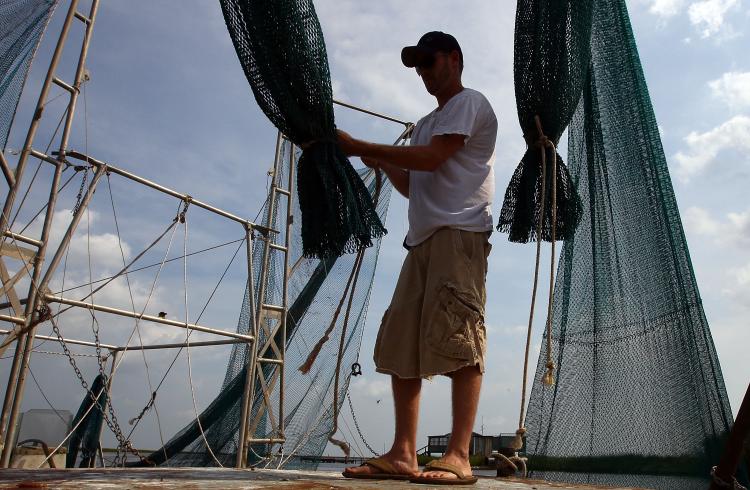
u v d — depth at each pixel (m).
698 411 3.35
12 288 6.55
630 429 3.51
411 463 2.76
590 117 4.05
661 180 3.73
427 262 2.99
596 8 4.07
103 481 2.18
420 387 2.92
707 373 3.38
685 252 3.58
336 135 3.04
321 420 9.73
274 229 10.20
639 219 3.77
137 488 1.89
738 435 2.24
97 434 9.38
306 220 3.03
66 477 2.46
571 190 3.42
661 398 3.46
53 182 6.97
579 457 3.60
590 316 3.81
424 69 3.21
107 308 7.67
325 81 3.00
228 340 9.44
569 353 3.79
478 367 2.78
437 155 2.89
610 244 3.86
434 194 3.02
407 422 2.84
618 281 3.78
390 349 2.95
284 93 2.93
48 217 6.91
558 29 3.30
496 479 3.07
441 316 2.77
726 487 2.27
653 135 3.82
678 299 3.54
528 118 3.31
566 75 3.28
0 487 1.84
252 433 9.71
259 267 10.47
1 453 6.46
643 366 3.56
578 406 3.68
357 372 3.35
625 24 4.02
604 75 4.04
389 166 3.37
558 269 3.95
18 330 6.63
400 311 2.98
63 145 6.96
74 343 8.71
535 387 3.79
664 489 3.36
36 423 7.80
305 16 2.99
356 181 3.10
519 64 3.36
